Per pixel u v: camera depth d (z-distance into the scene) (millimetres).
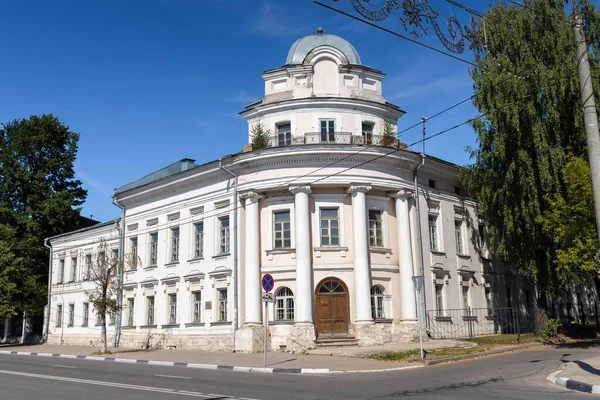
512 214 27656
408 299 29469
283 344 28016
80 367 21844
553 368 17344
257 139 30094
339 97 30547
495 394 12609
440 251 32969
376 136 30719
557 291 29219
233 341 29531
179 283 33812
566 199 26266
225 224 31906
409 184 31188
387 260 29750
